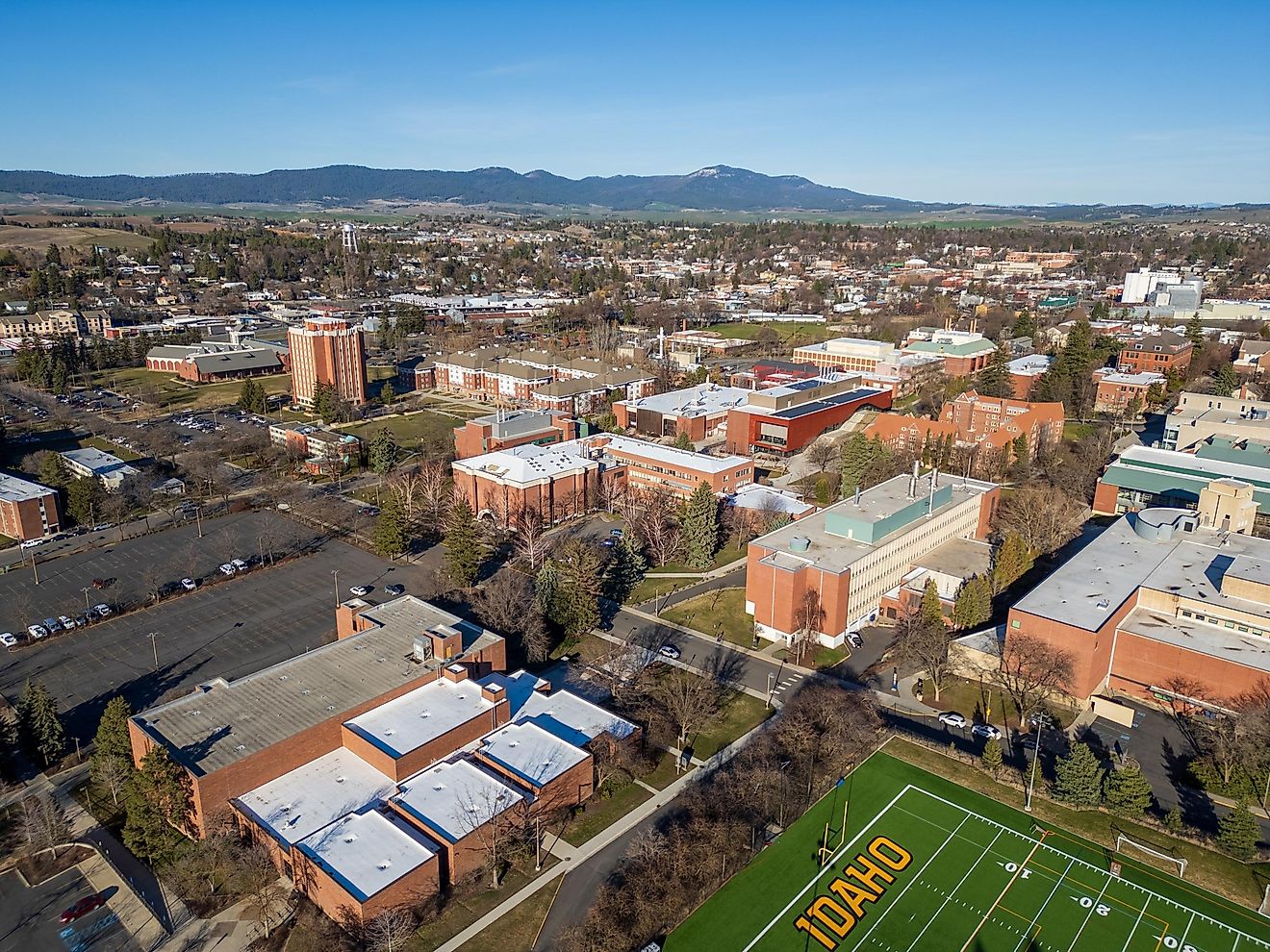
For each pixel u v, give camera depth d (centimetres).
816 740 11244
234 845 8938
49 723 10756
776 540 15062
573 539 17662
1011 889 9012
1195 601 12731
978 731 11731
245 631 14288
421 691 11281
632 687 12319
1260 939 8362
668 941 8331
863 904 8819
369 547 17888
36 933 8294
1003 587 15312
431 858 8575
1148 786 10000
